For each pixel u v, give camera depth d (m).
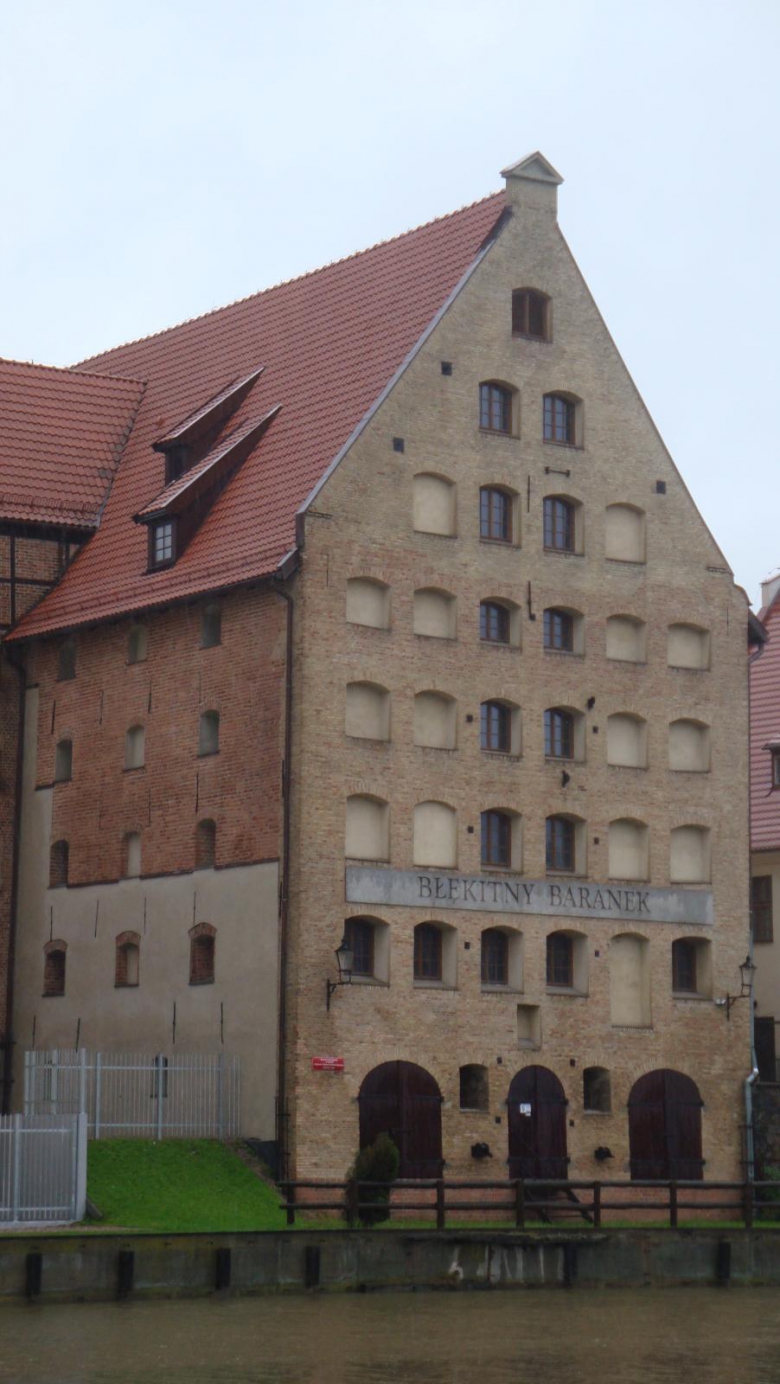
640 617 60.84
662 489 61.72
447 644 57.34
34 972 61.94
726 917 61.03
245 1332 40.12
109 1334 39.38
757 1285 50.12
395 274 62.09
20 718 63.53
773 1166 60.34
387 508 56.72
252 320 66.56
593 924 58.84
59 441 66.25
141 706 59.59
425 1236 47.06
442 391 58.12
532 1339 40.56
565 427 60.72
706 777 61.28
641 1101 58.84
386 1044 54.97
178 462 61.94
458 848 56.94
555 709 59.47
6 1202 48.41
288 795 54.69
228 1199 51.25
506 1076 56.78
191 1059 56.44
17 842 63.06
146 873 58.66
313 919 54.16
